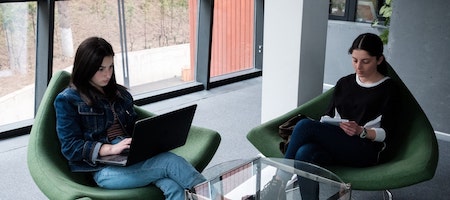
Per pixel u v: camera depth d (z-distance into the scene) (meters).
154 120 1.99
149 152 2.10
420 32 3.71
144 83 4.90
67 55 4.10
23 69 3.92
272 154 2.61
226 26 5.51
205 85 5.35
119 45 4.51
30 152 2.17
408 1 3.72
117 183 2.13
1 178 3.17
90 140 2.20
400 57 3.87
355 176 2.32
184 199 2.12
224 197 2.11
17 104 4.00
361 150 2.42
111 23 4.36
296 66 3.18
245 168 2.34
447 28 3.56
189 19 5.10
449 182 3.07
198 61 5.33
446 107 3.71
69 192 1.89
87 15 4.13
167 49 4.99
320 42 3.28
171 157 2.15
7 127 3.92
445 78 3.66
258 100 4.98
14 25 3.71
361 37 2.50
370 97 2.52
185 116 2.16
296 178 2.21
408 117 2.61
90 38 2.18
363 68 2.50
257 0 5.78
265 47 3.32
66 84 2.42
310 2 3.08
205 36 5.16
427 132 2.45
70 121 2.16
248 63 6.02
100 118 2.24
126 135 2.36
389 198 2.73
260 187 2.20
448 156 3.47
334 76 5.26
